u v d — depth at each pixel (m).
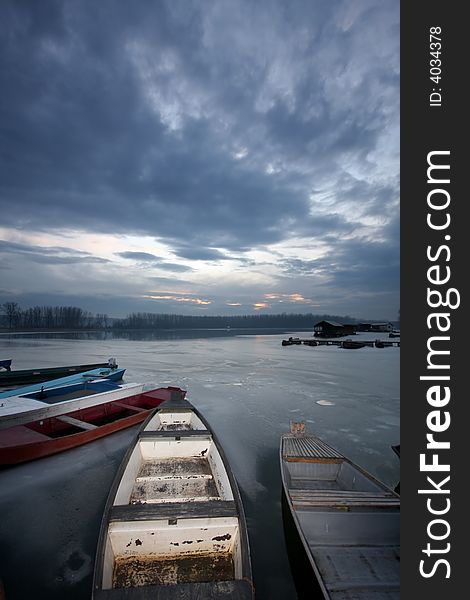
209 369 22.56
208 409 12.62
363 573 4.21
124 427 9.78
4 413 8.84
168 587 3.22
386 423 11.17
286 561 4.98
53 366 23.59
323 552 4.52
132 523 4.06
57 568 4.72
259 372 21.38
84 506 6.20
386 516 4.86
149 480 6.18
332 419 11.58
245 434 10.01
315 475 6.77
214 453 6.66
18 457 7.49
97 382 13.28
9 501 6.30
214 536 4.20
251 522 5.81
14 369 22.11
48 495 6.53
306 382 18.09
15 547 5.13
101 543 3.76
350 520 4.83
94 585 3.24
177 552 4.13
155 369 22.38
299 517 4.82
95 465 7.73
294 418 11.62
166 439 7.10
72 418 9.54
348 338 58.03
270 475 7.46
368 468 7.96
